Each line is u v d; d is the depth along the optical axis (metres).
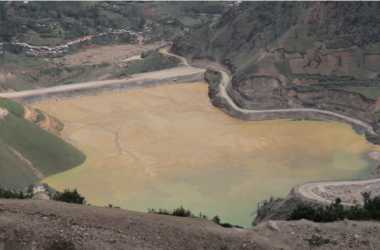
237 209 100.50
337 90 173.25
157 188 111.56
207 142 145.25
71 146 132.88
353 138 148.50
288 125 161.38
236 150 138.25
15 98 163.00
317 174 120.50
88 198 105.31
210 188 111.62
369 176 114.00
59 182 114.00
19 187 104.06
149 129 155.62
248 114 169.12
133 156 132.75
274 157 132.88
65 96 175.50
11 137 123.06
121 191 109.69
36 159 120.50
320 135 150.88
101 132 151.25
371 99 165.12
